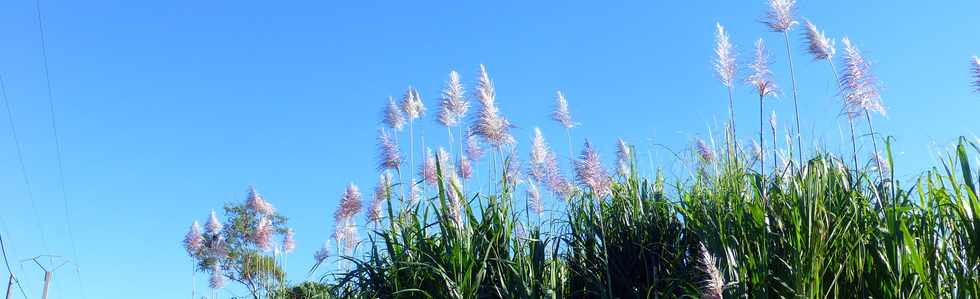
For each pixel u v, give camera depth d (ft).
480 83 29.53
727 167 26.63
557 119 30.78
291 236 42.52
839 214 22.93
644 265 26.66
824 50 28.37
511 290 25.79
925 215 22.21
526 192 29.35
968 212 21.22
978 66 26.43
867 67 27.78
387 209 28.58
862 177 24.45
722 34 29.01
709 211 24.58
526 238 26.37
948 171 21.66
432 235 27.50
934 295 21.13
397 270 26.02
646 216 27.50
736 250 23.03
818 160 23.44
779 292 22.24
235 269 49.11
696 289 22.70
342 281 27.76
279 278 38.47
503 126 28.48
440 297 25.82
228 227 49.80
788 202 23.63
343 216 34.45
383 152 31.37
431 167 30.45
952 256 21.77
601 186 27.76
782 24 29.04
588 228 27.20
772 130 27.04
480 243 26.53
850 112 27.84
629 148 28.81
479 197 27.50
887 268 21.75
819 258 21.80
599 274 26.68
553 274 26.27
